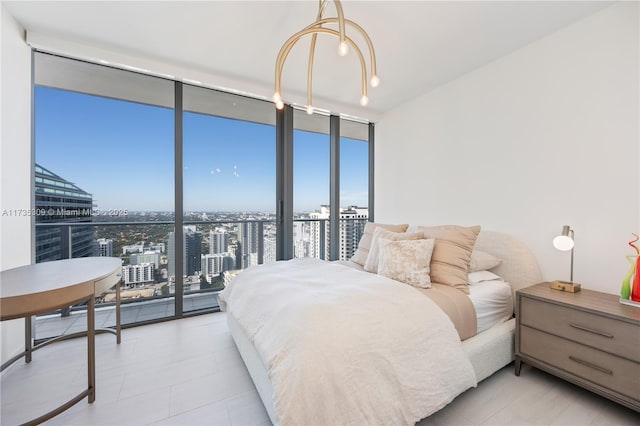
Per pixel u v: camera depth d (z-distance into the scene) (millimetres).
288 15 1930
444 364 1366
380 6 1821
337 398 1065
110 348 2148
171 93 2799
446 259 2023
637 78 1744
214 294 3326
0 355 1807
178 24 2025
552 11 1888
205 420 1410
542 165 2205
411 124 3414
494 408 1495
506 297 2088
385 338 1272
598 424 1392
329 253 3742
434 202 3127
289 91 3158
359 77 2832
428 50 2354
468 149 2768
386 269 2051
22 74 2049
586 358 1515
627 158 1786
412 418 1204
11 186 1930
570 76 2041
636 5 1748
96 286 1559
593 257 1932
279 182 3346
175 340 2293
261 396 1415
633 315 1392
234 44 2283
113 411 1463
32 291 1287
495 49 2344
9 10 1870
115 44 2270
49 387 1660
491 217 2570
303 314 1292
